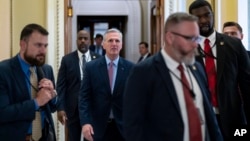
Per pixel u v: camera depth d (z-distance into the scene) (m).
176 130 2.00
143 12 9.33
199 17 2.81
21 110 2.34
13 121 2.36
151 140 2.06
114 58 3.37
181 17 2.02
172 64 2.08
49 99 2.44
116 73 3.36
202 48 2.86
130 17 9.34
